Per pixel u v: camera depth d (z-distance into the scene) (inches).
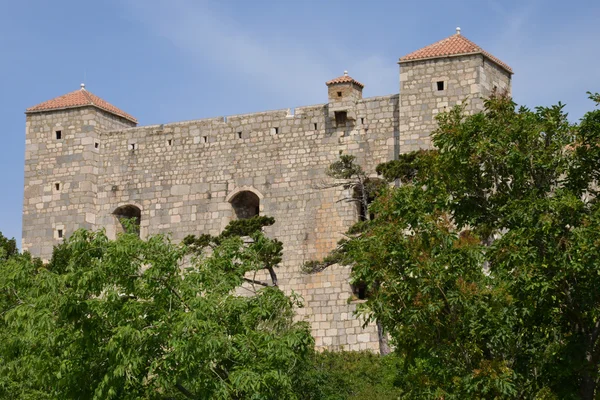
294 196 2987.2
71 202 3213.6
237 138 3080.7
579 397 1503.4
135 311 1549.0
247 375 1498.5
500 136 1619.1
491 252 1558.8
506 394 1488.7
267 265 2669.8
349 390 2327.8
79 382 1551.4
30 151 3272.6
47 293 1569.9
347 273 2871.6
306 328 1760.6
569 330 1567.4
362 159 2928.2
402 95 2854.3
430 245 1600.6
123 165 3203.7
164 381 1497.3
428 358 1603.1
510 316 1524.4
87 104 3240.7
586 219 1515.7
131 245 1563.7
